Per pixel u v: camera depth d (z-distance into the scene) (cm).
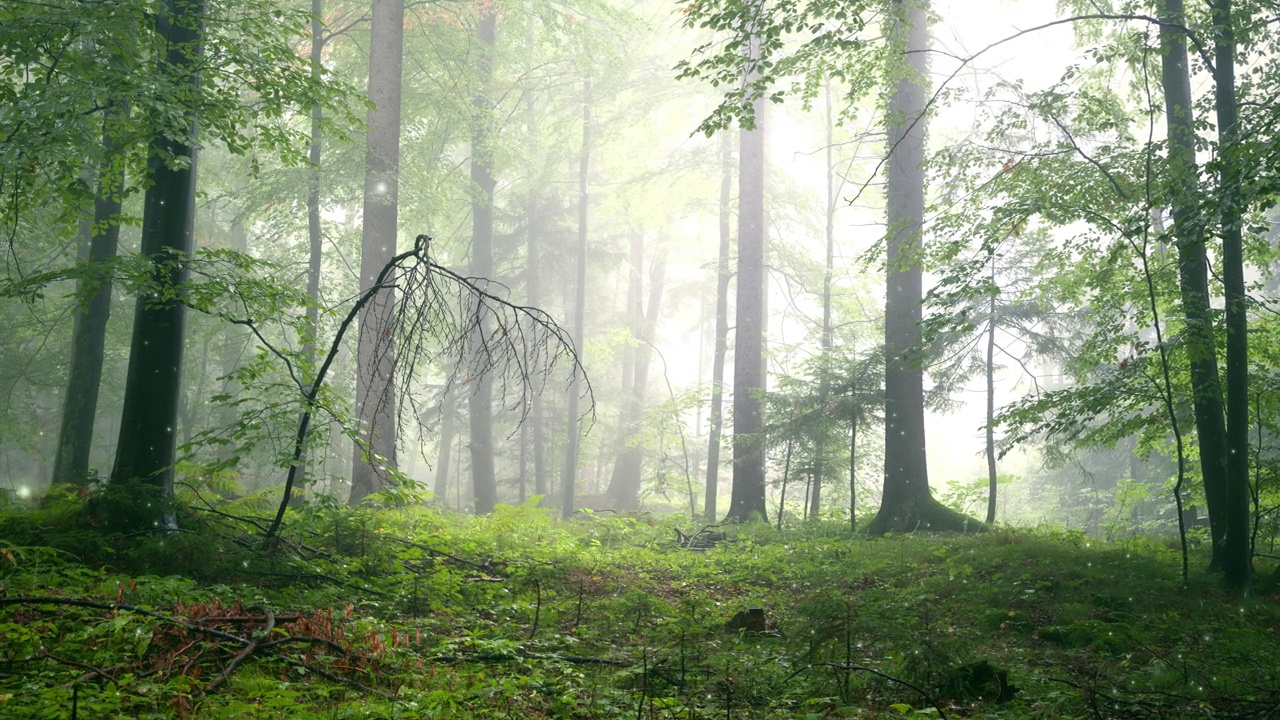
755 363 2284
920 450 1688
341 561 926
